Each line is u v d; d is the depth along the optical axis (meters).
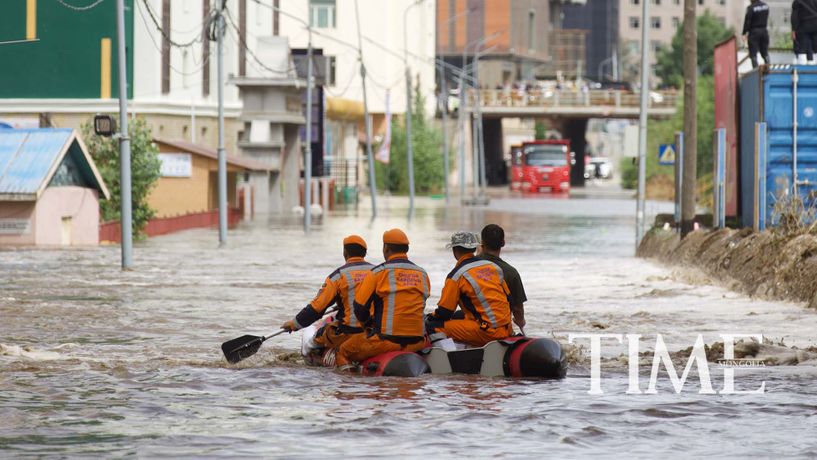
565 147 139.25
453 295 17.89
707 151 106.06
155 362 18.95
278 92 89.81
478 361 17.53
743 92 40.47
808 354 19.45
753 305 27.97
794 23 39.88
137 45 79.88
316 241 56.50
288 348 20.80
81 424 13.95
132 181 59.31
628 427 13.87
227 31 91.12
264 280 35.66
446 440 13.09
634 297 30.38
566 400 15.55
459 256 18.16
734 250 33.78
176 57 83.81
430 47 157.00
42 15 79.31
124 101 39.31
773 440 13.16
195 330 23.59
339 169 123.50
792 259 29.34
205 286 33.47
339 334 18.17
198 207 73.25
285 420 14.18
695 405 15.25
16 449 12.58
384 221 77.75
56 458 12.16
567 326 24.08
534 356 17.25
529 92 151.62
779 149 37.84
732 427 13.88
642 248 45.78
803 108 37.69
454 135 155.50
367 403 15.34
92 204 54.06
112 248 50.31
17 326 23.94
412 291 17.92
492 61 182.50
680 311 26.81
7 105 79.50
